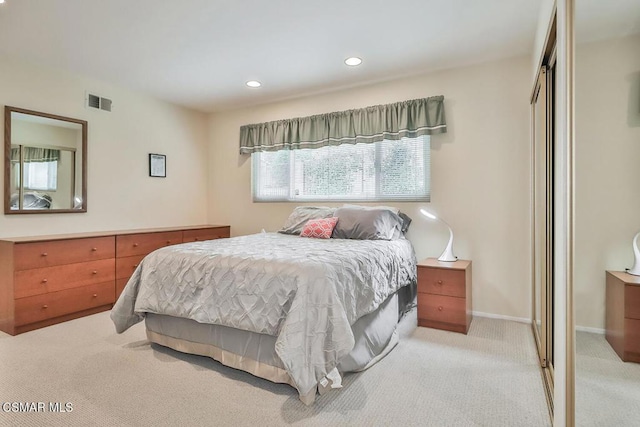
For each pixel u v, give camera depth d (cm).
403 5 232
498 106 313
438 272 285
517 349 246
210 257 224
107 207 378
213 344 221
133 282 250
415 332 280
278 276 194
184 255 234
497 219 314
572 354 134
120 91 388
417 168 353
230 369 217
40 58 312
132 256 357
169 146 442
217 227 450
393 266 274
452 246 320
